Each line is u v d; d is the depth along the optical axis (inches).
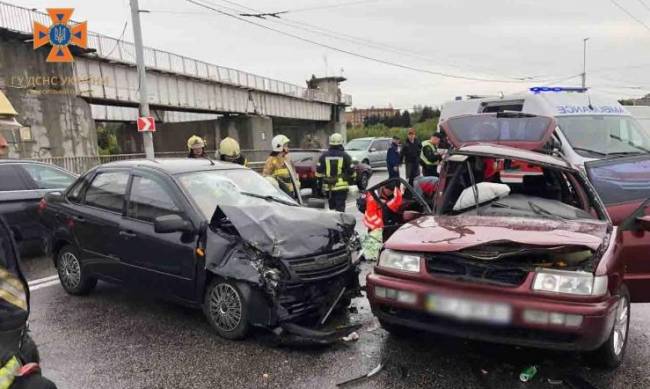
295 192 305.7
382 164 959.0
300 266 164.2
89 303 209.5
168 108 1193.4
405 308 143.2
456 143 267.7
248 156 1302.9
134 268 192.2
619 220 194.5
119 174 208.7
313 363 151.9
